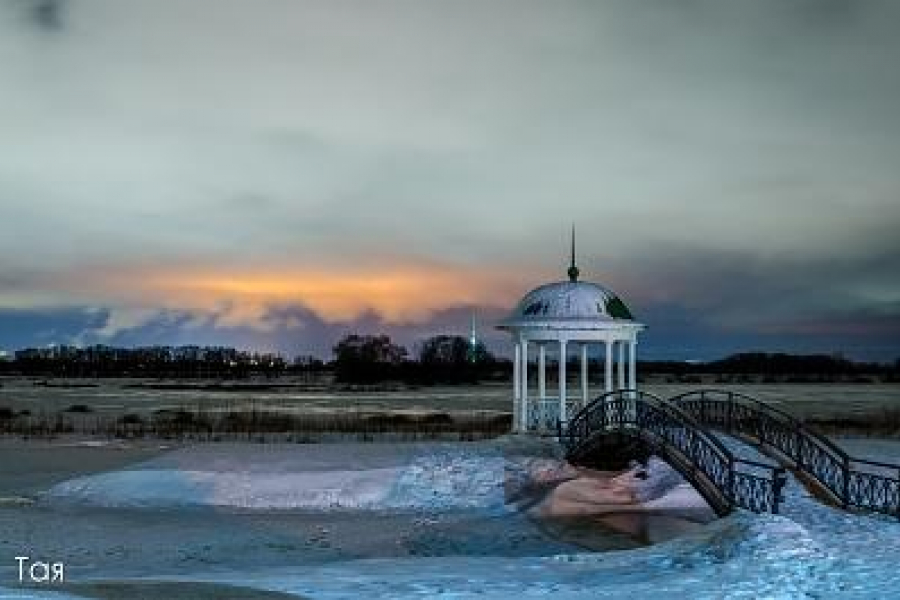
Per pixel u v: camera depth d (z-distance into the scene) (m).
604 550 26.64
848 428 66.06
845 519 23.42
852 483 28.09
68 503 33.56
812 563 18.44
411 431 61.91
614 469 36.75
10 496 34.75
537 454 38.66
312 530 29.41
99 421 70.38
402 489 35.12
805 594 16.25
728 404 34.50
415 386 187.50
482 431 62.19
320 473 36.66
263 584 17.94
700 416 35.53
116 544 26.72
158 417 75.56
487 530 29.61
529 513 32.19
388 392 151.75
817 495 26.41
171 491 34.75
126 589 17.31
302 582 18.23
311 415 80.62
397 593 16.86
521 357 41.53
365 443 48.88
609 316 40.28
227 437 56.06
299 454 41.22
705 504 33.44
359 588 17.41
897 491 25.36
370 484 35.41
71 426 64.38
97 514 31.55
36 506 32.97
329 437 56.47
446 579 18.58
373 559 23.38
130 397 125.06
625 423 34.56
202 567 23.56
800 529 20.89
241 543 27.27
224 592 16.92
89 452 46.91
